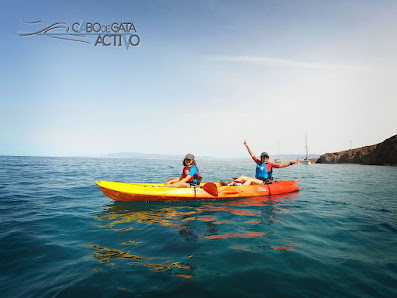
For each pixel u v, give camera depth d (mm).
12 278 2277
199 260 2600
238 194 6309
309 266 2467
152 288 2061
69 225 3961
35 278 2270
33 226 3900
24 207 5246
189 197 5902
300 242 3148
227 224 3945
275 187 7090
